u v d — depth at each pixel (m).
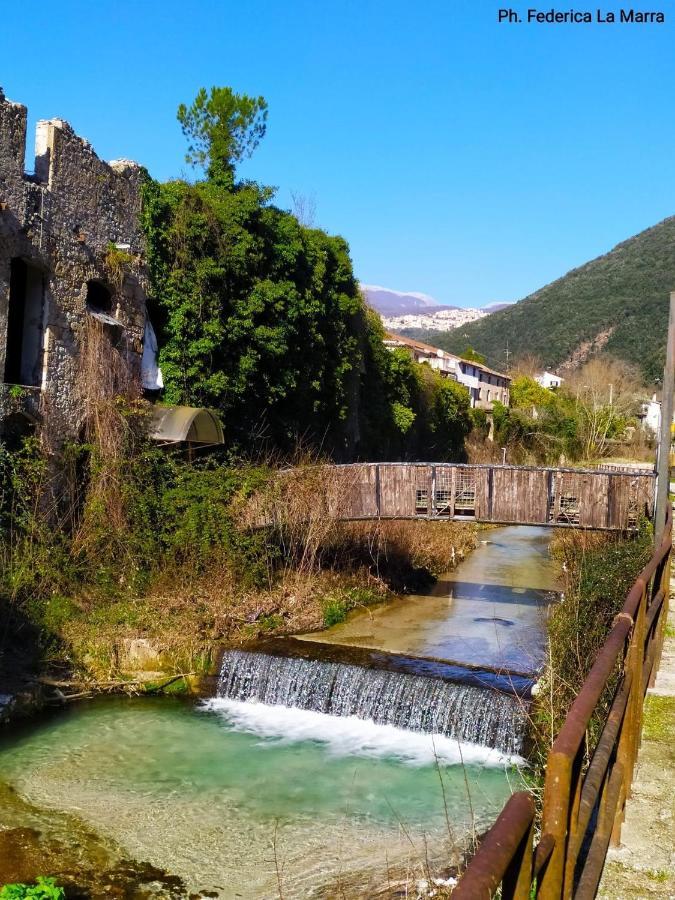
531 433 63.44
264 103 27.33
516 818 2.56
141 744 13.29
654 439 69.06
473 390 75.25
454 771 12.29
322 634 18.27
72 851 10.01
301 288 26.53
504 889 2.73
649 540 16.84
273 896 9.09
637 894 4.46
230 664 15.99
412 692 14.18
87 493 19.75
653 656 7.66
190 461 21.12
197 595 18.47
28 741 13.27
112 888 9.26
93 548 18.66
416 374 42.94
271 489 20.69
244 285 24.27
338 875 9.41
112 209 21.47
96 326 20.53
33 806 11.09
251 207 24.02
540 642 17.80
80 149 20.31
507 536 36.12
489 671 15.34
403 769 12.40
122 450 19.97
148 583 18.75
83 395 20.36
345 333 30.41
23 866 9.63
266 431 26.17
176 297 23.17
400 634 18.45
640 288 122.38
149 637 16.47
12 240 18.08
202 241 23.33
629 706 5.44
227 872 9.61
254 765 12.55
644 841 5.02
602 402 70.75
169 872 9.61
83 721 14.23
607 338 114.88
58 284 19.64
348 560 22.52
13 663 15.25
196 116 27.19
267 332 24.27
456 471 20.70
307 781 11.98
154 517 19.77
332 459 30.25
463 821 10.67
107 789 11.66
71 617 16.97
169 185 23.83
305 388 27.28
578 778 3.61
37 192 18.80
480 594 23.19
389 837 10.30
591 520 20.05
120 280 21.53
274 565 20.86
